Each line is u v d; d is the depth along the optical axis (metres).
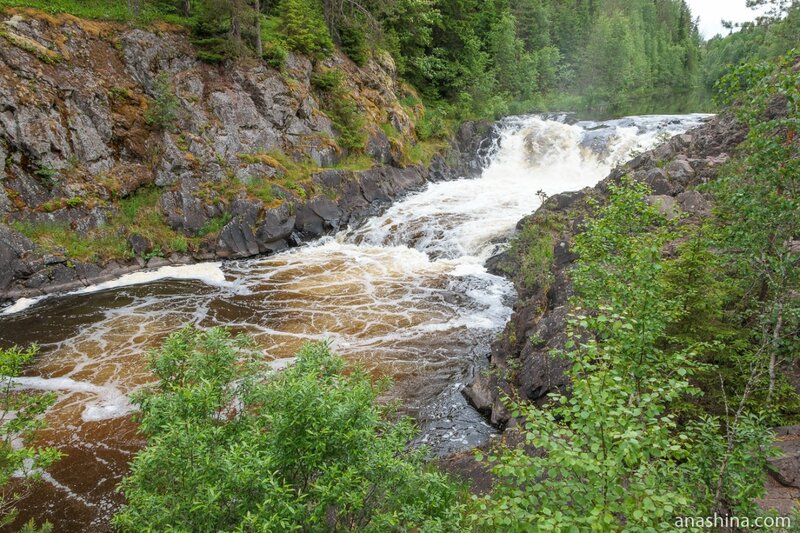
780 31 33.22
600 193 16.67
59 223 18.58
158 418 5.17
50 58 20.08
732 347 7.18
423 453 6.08
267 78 25.48
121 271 19.23
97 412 11.20
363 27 32.56
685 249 7.68
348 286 18.58
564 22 59.66
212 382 5.47
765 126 5.71
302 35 27.69
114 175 20.64
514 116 39.91
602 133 31.47
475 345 14.34
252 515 4.12
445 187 30.30
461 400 11.88
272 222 22.03
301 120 26.25
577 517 3.63
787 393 7.12
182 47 24.02
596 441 3.87
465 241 21.53
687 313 7.02
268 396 5.38
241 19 24.25
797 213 5.67
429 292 17.95
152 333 14.91
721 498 4.88
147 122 21.95
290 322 15.71
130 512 4.80
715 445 4.82
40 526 8.16
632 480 3.96
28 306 16.58
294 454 4.65
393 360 13.54
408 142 32.16
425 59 38.19
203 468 4.45
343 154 27.53
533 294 13.88
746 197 6.10
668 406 7.21
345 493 4.36
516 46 49.88
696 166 15.59
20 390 11.86
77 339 14.50
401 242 22.66
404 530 4.82
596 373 4.45
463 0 39.59
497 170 33.62
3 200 17.62
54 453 5.80
